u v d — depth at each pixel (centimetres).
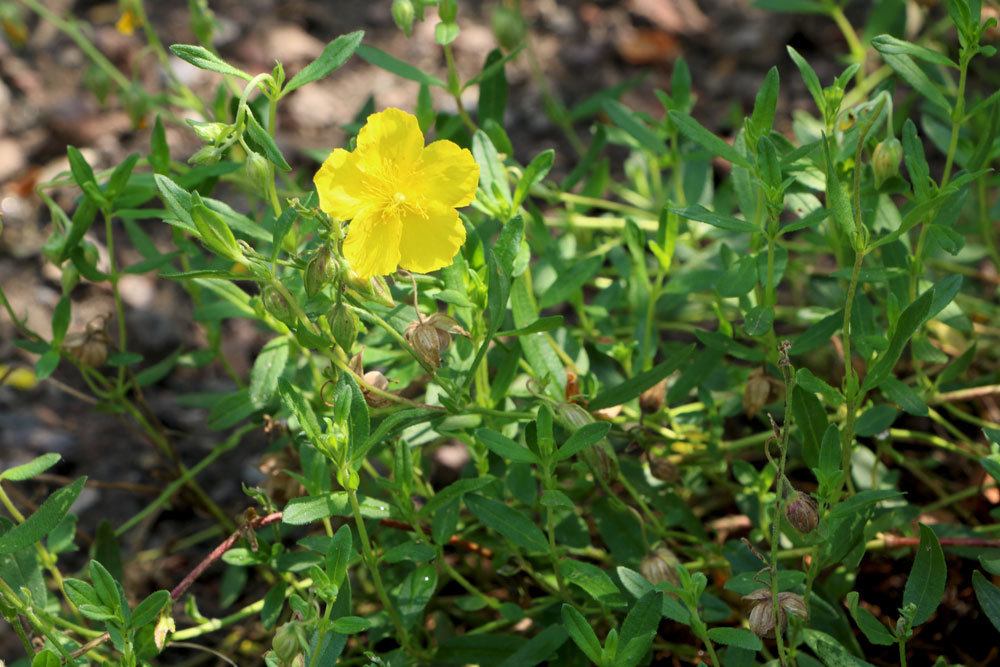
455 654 52
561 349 55
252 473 62
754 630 49
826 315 54
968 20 50
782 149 53
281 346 54
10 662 57
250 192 62
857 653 52
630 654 48
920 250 53
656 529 54
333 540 47
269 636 57
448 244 49
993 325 60
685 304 61
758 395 54
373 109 60
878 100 51
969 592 55
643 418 55
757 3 62
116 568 56
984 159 53
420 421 50
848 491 52
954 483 58
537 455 50
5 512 61
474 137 53
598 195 62
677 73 59
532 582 56
